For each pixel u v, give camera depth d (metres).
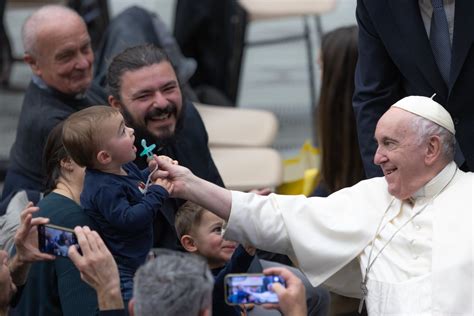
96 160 13.28
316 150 21.03
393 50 15.00
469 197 12.93
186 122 16.80
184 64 22.98
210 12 26.41
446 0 14.76
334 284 13.73
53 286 13.61
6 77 31.17
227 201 13.48
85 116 13.32
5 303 12.90
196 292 10.91
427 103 12.96
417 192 13.09
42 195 15.55
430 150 12.92
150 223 13.50
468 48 14.59
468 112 14.91
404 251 13.01
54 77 17.62
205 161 16.95
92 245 12.07
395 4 14.88
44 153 14.44
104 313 11.97
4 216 15.08
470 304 12.51
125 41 21.41
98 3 26.05
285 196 13.65
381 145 13.05
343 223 13.39
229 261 13.90
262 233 13.51
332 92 17.56
